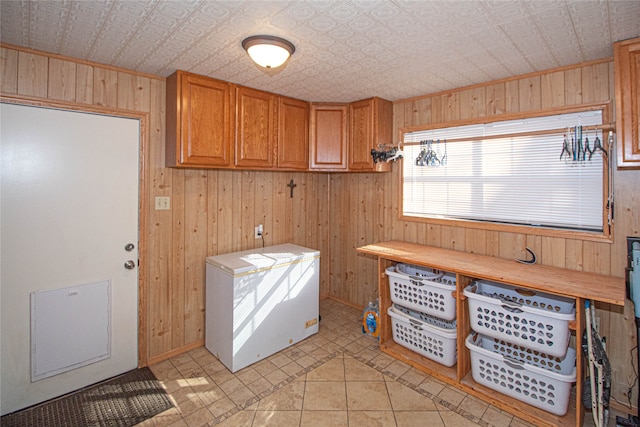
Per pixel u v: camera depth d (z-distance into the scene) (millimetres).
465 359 2438
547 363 2244
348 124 3346
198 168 2732
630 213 2098
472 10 1592
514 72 2451
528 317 2021
